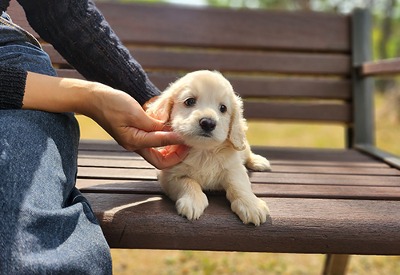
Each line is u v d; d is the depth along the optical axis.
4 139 0.96
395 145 5.14
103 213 1.15
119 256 2.54
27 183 0.92
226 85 1.33
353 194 1.36
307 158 1.93
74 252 0.91
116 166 1.60
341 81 2.41
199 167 1.29
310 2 11.22
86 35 1.29
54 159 1.02
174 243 1.14
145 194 1.31
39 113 1.06
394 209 1.25
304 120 2.38
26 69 1.12
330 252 1.17
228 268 2.41
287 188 1.40
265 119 2.37
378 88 10.12
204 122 1.20
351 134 2.42
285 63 2.40
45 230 0.91
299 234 1.15
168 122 1.31
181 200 1.17
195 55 2.37
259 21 2.43
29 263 0.84
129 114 1.11
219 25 2.41
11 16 1.66
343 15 2.46
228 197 1.25
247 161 1.64
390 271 2.42
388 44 13.97
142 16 2.37
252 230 1.14
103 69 1.34
